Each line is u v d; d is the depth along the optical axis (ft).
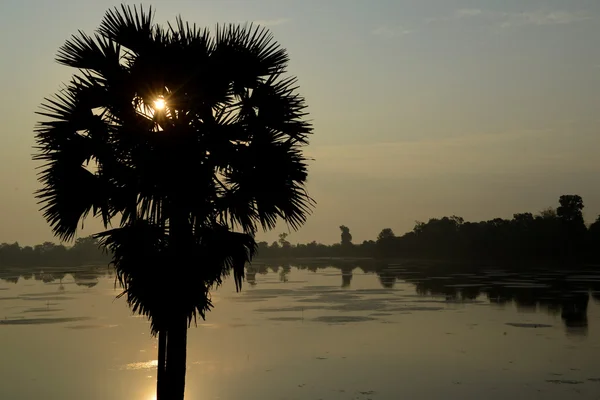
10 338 127.34
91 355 106.22
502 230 517.96
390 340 117.70
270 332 131.13
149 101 34.58
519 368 89.76
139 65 34.30
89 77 34.19
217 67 34.37
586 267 389.39
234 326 141.90
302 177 34.96
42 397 77.20
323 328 136.46
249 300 213.66
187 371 89.92
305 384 80.59
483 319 147.64
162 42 34.53
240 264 34.47
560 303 179.22
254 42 35.58
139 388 81.41
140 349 112.16
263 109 35.19
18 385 83.61
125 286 33.37
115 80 34.01
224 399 73.10
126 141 33.45
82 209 33.71
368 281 310.04
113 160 33.86
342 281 317.42
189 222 33.37
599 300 185.26
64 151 33.76
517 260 480.23
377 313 165.07
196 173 33.22
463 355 100.83
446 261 553.23
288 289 265.95
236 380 83.46
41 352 109.91
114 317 164.96
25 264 652.07
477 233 545.03
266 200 34.42
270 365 94.12
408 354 102.42
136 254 32.55
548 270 360.28
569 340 114.93
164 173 32.78
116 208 33.47
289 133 35.68
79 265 634.02
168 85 34.22
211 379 84.17
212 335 127.54
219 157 34.24
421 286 262.47
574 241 445.78
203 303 33.88
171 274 32.86
